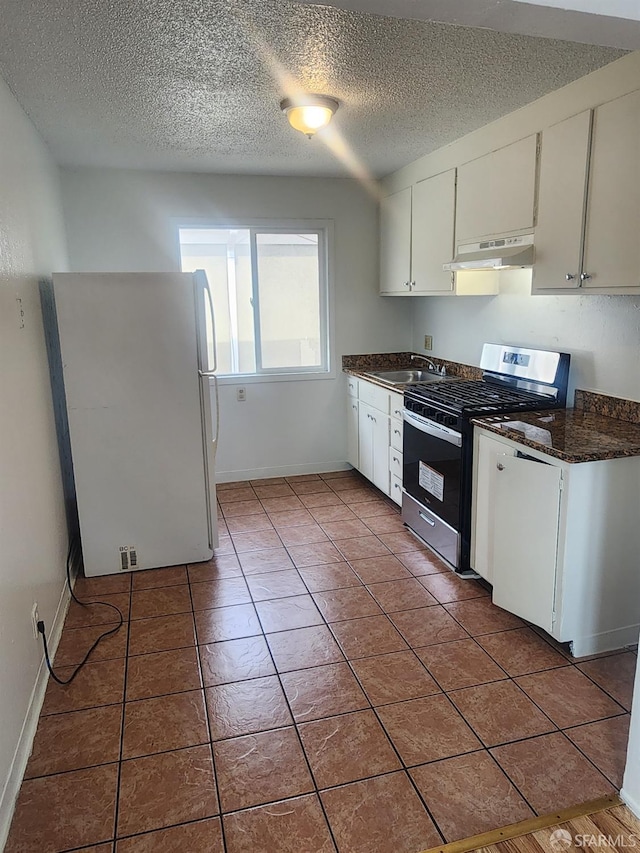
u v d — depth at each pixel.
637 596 2.42
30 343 2.51
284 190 4.39
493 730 1.99
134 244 4.14
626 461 2.26
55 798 1.74
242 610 2.79
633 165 2.16
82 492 3.07
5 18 1.84
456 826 1.63
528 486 2.39
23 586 2.04
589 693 2.17
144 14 1.83
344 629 2.62
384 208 4.48
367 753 1.89
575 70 2.32
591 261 2.39
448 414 2.98
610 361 2.77
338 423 4.88
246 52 2.13
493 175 3.02
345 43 2.07
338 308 4.70
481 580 3.05
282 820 1.66
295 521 3.90
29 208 2.70
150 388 3.05
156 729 2.02
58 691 2.22
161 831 1.63
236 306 4.69
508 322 3.55
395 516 3.97
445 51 2.14
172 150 3.51
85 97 2.57
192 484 3.21
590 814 1.66
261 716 2.07
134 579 3.13
